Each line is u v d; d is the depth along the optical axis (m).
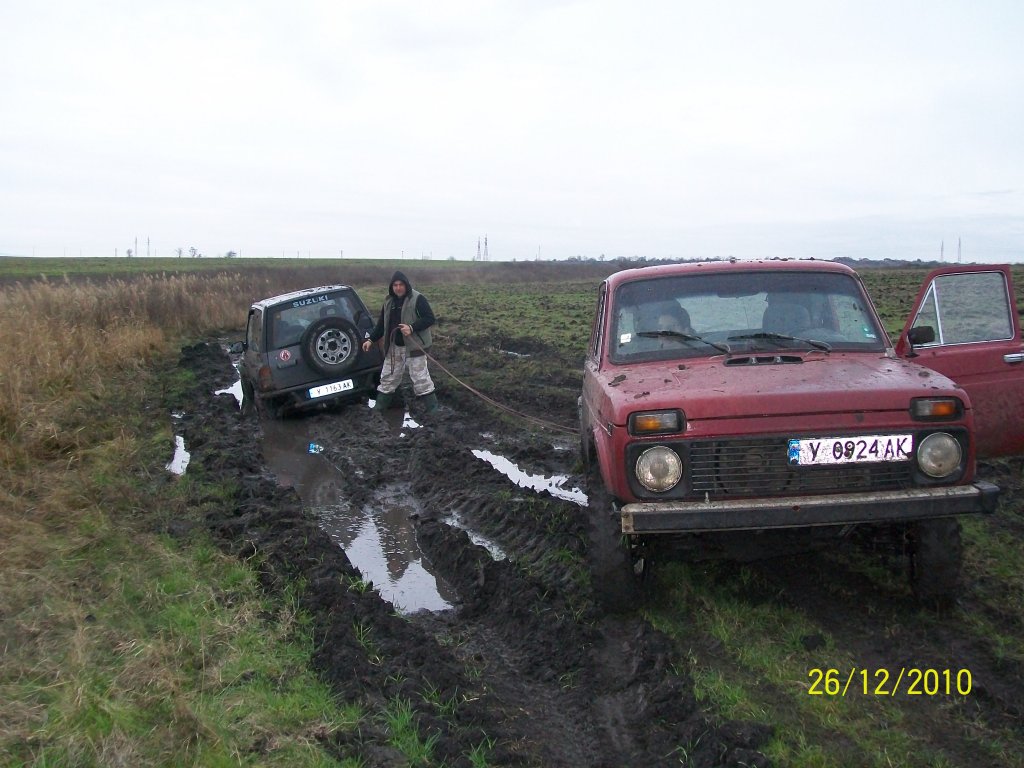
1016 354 5.64
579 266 71.25
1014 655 4.29
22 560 5.43
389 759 3.43
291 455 10.20
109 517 6.47
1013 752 3.51
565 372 14.51
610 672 4.35
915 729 3.70
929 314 5.72
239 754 3.39
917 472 4.34
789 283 5.71
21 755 3.33
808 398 4.32
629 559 4.75
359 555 6.61
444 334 21.69
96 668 4.04
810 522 4.19
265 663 4.25
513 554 6.30
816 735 3.64
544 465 9.05
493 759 3.51
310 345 11.97
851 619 4.76
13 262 80.75
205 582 5.31
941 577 4.65
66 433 8.57
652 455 4.34
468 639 4.97
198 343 20.25
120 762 3.27
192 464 8.52
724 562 5.49
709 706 3.85
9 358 10.82
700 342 5.42
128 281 27.06
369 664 4.26
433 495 8.06
